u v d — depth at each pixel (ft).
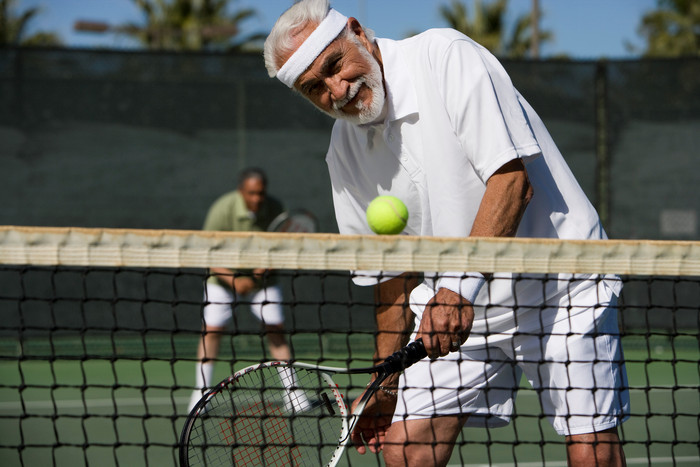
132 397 19.45
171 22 84.23
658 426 16.31
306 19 7.14
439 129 7.25
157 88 24.23
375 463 13.33
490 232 6.73
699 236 25.17
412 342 7.31
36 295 23.95
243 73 24.44
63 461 13.28
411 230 8.25
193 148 24.38
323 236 6.13
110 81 24.08
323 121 24.67
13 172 23.77
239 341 23.77
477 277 6.65
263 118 24.53
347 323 24.21
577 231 7.52
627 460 13.58
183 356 24.50
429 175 7.39
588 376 7.38
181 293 24.38
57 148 23.94
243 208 17.94
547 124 25.05
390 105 7.46
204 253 6.10
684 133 25.08
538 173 7.50
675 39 78.89
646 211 25.25
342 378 18.80
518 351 7.69
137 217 24.26
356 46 7.14
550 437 15.43
